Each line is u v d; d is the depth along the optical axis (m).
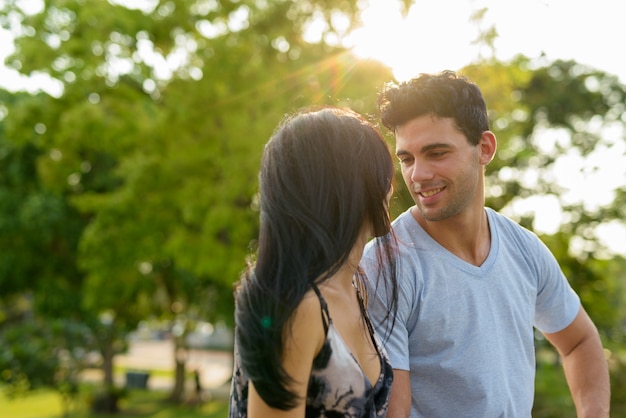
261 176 1.41
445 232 2.00
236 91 11.18
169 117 11.67
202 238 11.97
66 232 20.08
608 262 10.12
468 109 1.88
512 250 2.11
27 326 20.36
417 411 1.97
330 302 1.43
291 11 11.83
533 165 13.80
